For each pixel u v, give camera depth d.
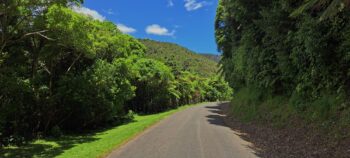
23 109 22.47
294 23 16.05
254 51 22.52
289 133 14.20
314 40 12.70
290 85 18.08
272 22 17.36
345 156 9.16
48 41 21.89
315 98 14.55
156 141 15.02
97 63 26.17
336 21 11.70
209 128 20.36
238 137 15.76
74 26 18.27
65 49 23.95
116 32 30.38
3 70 19.97
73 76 24.56
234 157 10.70
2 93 20.47
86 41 20.22
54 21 17.22
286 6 15.45
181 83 73.69
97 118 28.08
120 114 33.94
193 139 15.26
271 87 20.92
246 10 21.89
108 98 28.38
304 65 14.95
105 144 15.45
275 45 18.56
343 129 10.84
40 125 24.55
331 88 13.33
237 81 36.50
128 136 17.75
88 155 12.50
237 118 27.05
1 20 17.59
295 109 16.08
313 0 11.29
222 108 47.81
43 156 14.58
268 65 20.14
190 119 28.91
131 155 11.62
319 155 9.91
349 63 12.05
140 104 52.16
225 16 31.41
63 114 26.03
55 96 23.67
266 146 12.59
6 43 18.91
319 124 12.70
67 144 18.52
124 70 29.36
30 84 21.92
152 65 49.69
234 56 32.75
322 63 13.07
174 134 17.55
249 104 26.73
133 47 48.50
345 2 9.20
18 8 16.83
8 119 21.36
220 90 112.75
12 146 19.20
